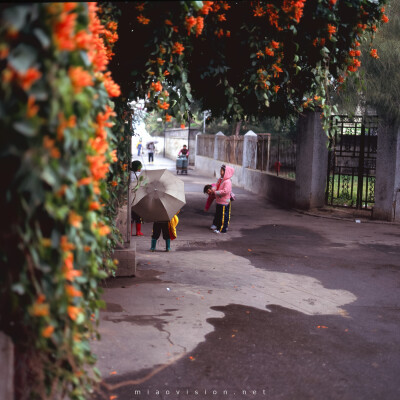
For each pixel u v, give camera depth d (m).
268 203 18.34
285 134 29.14
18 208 2.10
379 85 12.83
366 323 6.23
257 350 5.22
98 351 4.98
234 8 6.63
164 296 6.96
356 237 12.07
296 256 9.91
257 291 7.43
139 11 4.89
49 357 2.70
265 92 6.98
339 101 13.71
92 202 2.45
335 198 17.09
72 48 1.89
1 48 1.78
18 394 2.49
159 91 5.61
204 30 6.36
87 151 2.38
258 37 6.71
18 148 1.89
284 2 6.16
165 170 9.61
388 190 14.21
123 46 5.60
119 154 6.48
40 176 1.95
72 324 2.53
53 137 1.98
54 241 2.17
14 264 2.20
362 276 8.54
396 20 12.63
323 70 7.68
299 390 4.37
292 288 7.68
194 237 11.58
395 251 10.63
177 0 4.60
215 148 29.19
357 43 7.63
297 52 7.44
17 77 1.82
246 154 23.31
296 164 16.62
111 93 2.85
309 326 6.03
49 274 2.24
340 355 5.18
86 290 2.78
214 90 8.72
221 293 7.23
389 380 4.65
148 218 9.34
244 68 7.23
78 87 2.00
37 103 1.93
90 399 3.83
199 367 4.74
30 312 2.18
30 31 1.86
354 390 4.41
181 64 5.64
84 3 2.13
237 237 11.76
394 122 13.74
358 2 7.20
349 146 15.92
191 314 6.25
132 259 7.85
